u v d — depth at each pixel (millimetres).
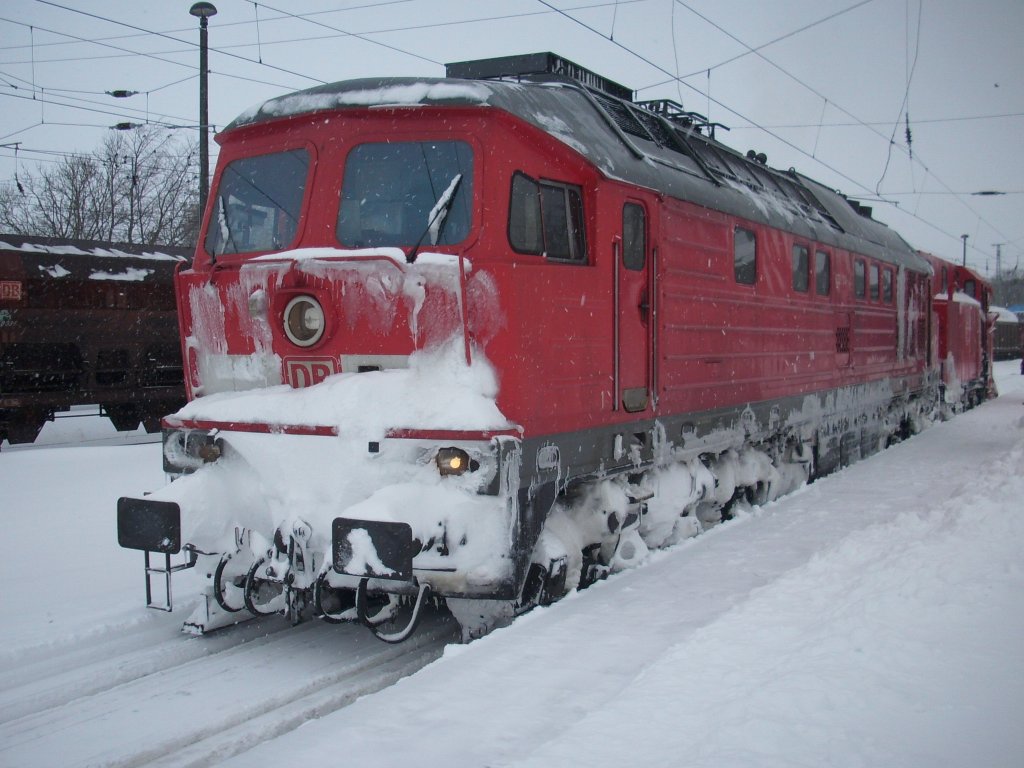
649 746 3215
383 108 5137
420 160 5090
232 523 5262
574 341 5379
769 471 9117
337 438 4762
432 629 5703
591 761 3125
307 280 5066
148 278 16500
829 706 3387
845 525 7504
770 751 3076
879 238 13789
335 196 5242
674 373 6730
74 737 4105
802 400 9844
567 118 5707
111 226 31734
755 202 8516
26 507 8664
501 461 4594
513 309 4828
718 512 8109
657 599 5367
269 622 5762
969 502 6473
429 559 4680
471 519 4648
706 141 8867
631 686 3768
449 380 4762
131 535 5133
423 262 4785
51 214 32906
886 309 13641
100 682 4707
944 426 17219
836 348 11125
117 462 11125
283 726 4301
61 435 16734
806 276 9961
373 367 4973
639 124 7230
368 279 4922
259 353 5336
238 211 5676
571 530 5613
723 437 7730
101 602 5840
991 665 3691
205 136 15078
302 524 4812
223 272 5418
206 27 14922
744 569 6090
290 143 5465
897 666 3713
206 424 5207
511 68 7297
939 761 2973
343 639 5492
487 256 4844
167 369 17047
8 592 6051
